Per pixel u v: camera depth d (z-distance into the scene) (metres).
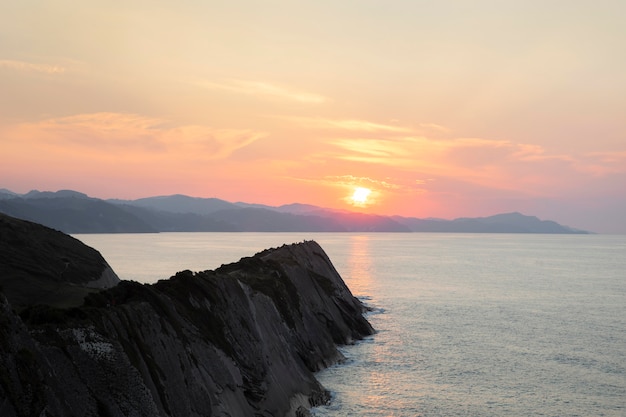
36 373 20.05
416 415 41.47
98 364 23.80
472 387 48.44
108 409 22.91
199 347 33.06
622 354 60.84
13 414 18.31
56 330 23.30
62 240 69.50
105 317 26.45
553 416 41.88
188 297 36.97
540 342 66.62
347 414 41.38
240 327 40.22
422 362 56.69
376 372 52.78
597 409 43.44
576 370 54.28
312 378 46.41
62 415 20.47
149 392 25.30
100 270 67.38
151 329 29.14
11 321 20.52
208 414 29.72
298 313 57.03
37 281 54.34
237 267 62.06
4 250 58.16
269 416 35.72
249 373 37.06
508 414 42.09
